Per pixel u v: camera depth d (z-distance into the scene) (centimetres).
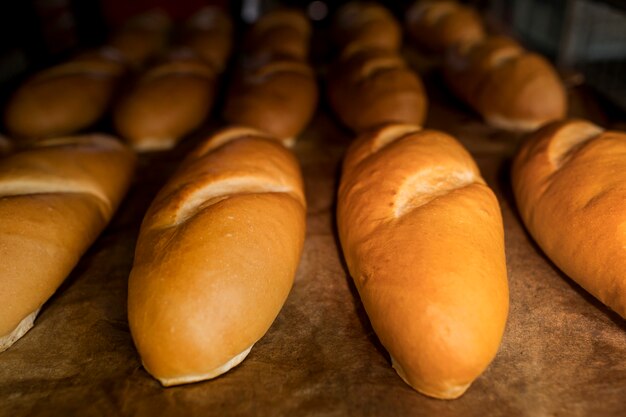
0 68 60
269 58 56
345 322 31
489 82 50
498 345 27
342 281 33
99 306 32
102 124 54
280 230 31
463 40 61
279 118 47
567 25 61
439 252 27
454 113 54
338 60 58
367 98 48
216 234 29
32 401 27
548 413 25
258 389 27
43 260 31
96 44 72
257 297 28
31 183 36
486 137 49
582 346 29
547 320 30
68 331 31
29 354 29
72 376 28
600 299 30
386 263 28
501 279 28
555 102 48
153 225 31
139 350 27
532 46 72
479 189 33
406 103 47
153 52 68
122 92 54
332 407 26
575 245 31
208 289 27
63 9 72
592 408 25
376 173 34
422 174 33
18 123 49
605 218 30
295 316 31
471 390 27
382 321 27
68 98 50
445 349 25
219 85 58
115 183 40
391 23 67
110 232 39
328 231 38
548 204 33
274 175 36
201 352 26
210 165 35
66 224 34
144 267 29
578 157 34
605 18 61
